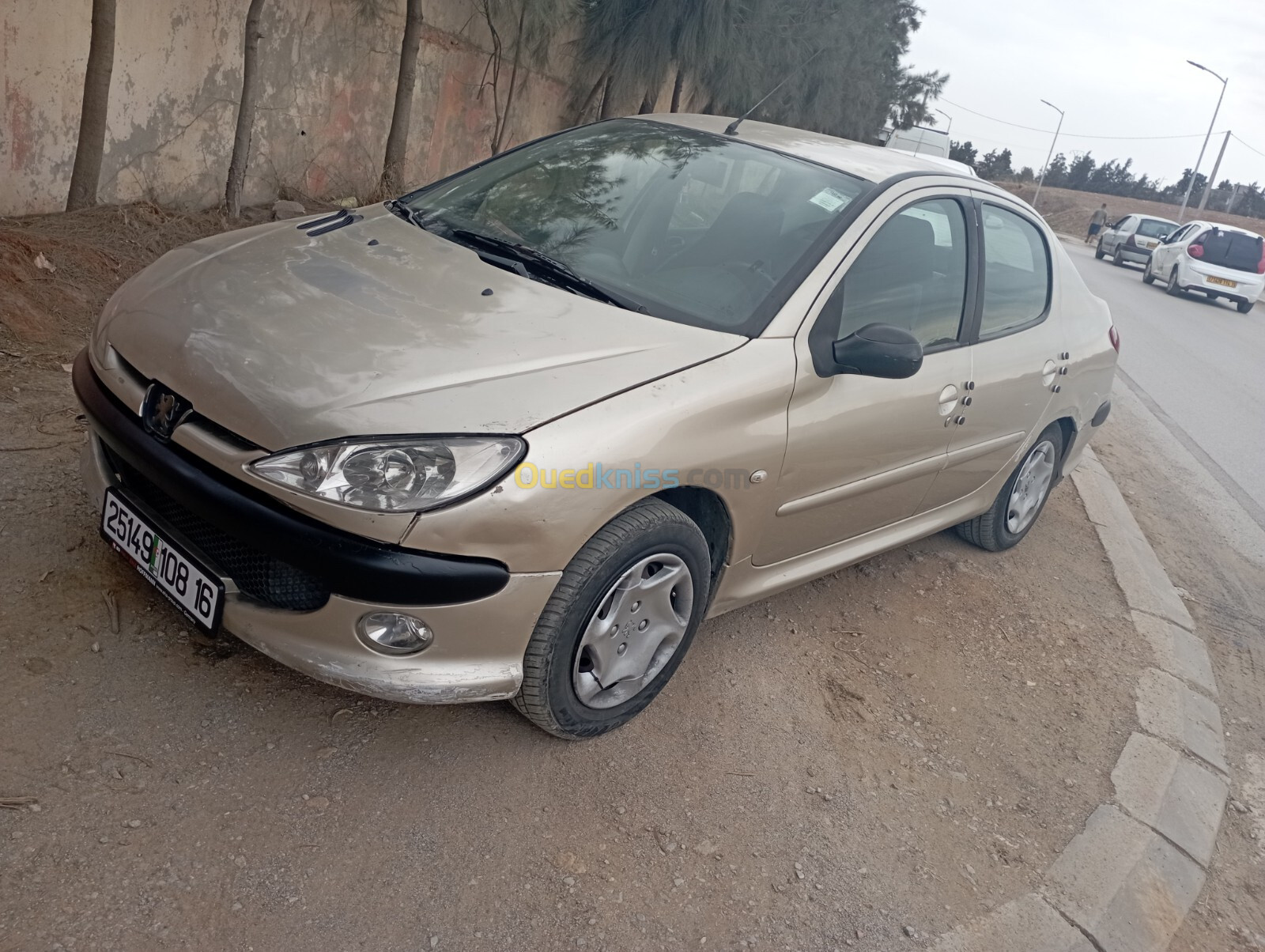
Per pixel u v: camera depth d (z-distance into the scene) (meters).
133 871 2.07
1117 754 3.45
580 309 2.75
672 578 2.73
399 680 2.31
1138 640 4.34
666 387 2.53
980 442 3.92
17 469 3.31
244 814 2.28
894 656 3.74
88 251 5.26
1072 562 5.03
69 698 2.45
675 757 2.87
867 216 3.23
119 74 6.28
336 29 8.18
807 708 3.27
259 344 2.39
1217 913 2.88
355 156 8.89
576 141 3.75
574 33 11.70
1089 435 5.08
